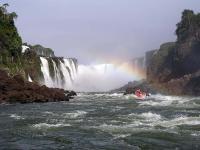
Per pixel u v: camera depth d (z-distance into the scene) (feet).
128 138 87.15
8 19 314.55
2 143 85.40
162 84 369.09
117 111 143.64
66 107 168.04
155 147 79.36
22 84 217.56
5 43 290.35
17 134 94.94
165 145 80.64
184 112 134.82
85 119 119.34
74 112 142.82
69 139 88.17
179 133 91.15
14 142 86.22
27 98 203.00
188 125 101.45
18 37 314.96
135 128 98.43
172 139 85.40
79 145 82.43
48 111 149.18
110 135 91.09
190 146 79.56
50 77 350.64
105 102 199.62
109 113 136.36
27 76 311.27
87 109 155.43
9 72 254.47
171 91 351.05
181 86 343.67
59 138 89.40
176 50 384.68
